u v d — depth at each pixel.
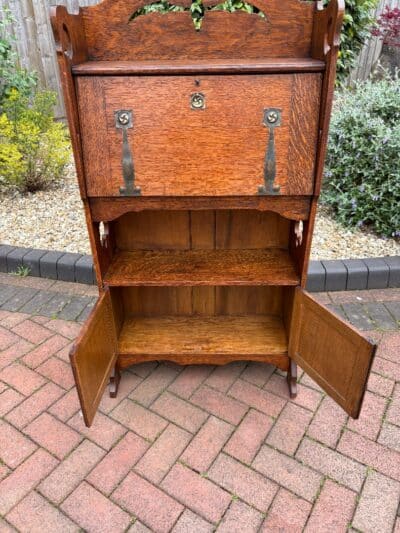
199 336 2.20
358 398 1.62
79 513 1.57
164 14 1.60
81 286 2.90
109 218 1.68
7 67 4.57
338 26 1.32
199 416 1.95
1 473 1.71
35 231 3.42
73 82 1.44
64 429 1.89
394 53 6.10
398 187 3.03
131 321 2.31
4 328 2.51
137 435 1.87
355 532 1.51
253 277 1.90
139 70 1.42
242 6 3.36
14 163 3.67
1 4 5.08
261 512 1.57
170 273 1.94
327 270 2.75
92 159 1.55
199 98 1.46
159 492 1.64
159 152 1.53
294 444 1.82
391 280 2.79
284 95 1.46
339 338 1.66
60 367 2.23
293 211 1.67
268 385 2.12
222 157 1.54
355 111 3.26
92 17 1.59
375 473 1.69
